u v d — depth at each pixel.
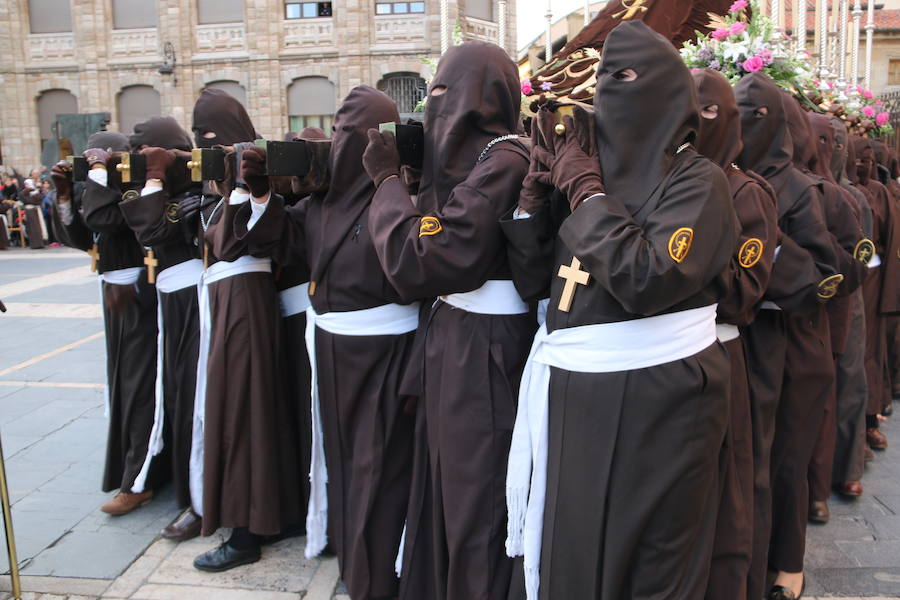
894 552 3.27
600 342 2.04
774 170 2.88
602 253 1.92
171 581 3.11
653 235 1.91
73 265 14.12
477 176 2.38
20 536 3.47
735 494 2.29
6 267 13.89
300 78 22.41
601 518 2.03
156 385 3.64
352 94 2.86
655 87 1.99
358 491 2.86
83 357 6.80
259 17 22.06
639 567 2.04
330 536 3.14
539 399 2.22
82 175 3.54
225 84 22.80
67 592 3.04
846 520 3.58
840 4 6.01
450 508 2.45
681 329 2.01
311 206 3.05
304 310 3.36
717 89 2.34
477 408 2.43
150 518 3.66
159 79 22.92
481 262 2.36
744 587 2.31
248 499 3.15
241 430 3.15
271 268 3.30
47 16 23.47
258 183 2.86
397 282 2.39
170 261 3.52
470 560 2.43
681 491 2.00
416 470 2.70
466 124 2.48
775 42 4.01
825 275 2.69
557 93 4.00
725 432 2.16
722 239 1.94
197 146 3.45
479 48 2.51
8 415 5.16
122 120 23.55
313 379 2.99
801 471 2.89
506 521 2.42
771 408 2.71
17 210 17.88
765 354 2.71
